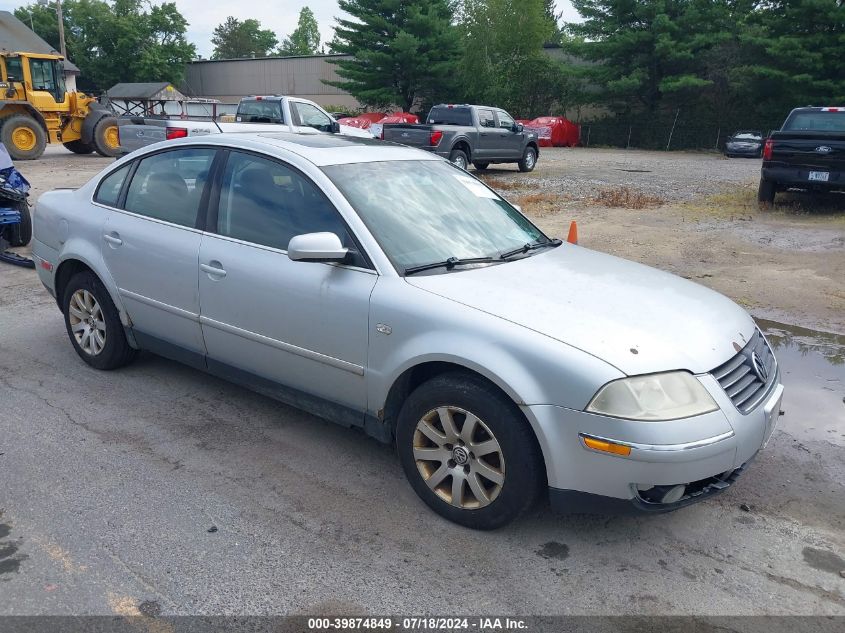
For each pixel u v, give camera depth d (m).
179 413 4.49
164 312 4.46
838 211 13.13
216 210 4.20
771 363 3.58
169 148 4.60
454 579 2.98
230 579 2.93
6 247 8.88
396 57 41.84
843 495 3.77
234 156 4.23
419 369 3.47
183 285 4.28
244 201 4.10
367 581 2.95
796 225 11.70
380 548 3.17
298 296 3.71
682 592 2.95
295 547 3.16
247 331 4.00
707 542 3.30
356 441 4.19
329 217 3.74
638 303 3.43
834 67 33.62
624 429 2.84
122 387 4.86
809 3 32.38
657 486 2.90
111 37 63.66
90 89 65.50
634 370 2.91
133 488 3.60
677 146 38.34
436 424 3.39
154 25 63.28
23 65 21.19
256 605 2.79
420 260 3.62
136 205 4.68
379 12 43.50
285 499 3.54
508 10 43.75
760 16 35.34
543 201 14.63
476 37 44.22
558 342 3.01
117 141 22.80
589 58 41.06
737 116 36.94
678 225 11.78
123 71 64.50
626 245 10.09
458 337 3.17
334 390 3.72
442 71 42.50
